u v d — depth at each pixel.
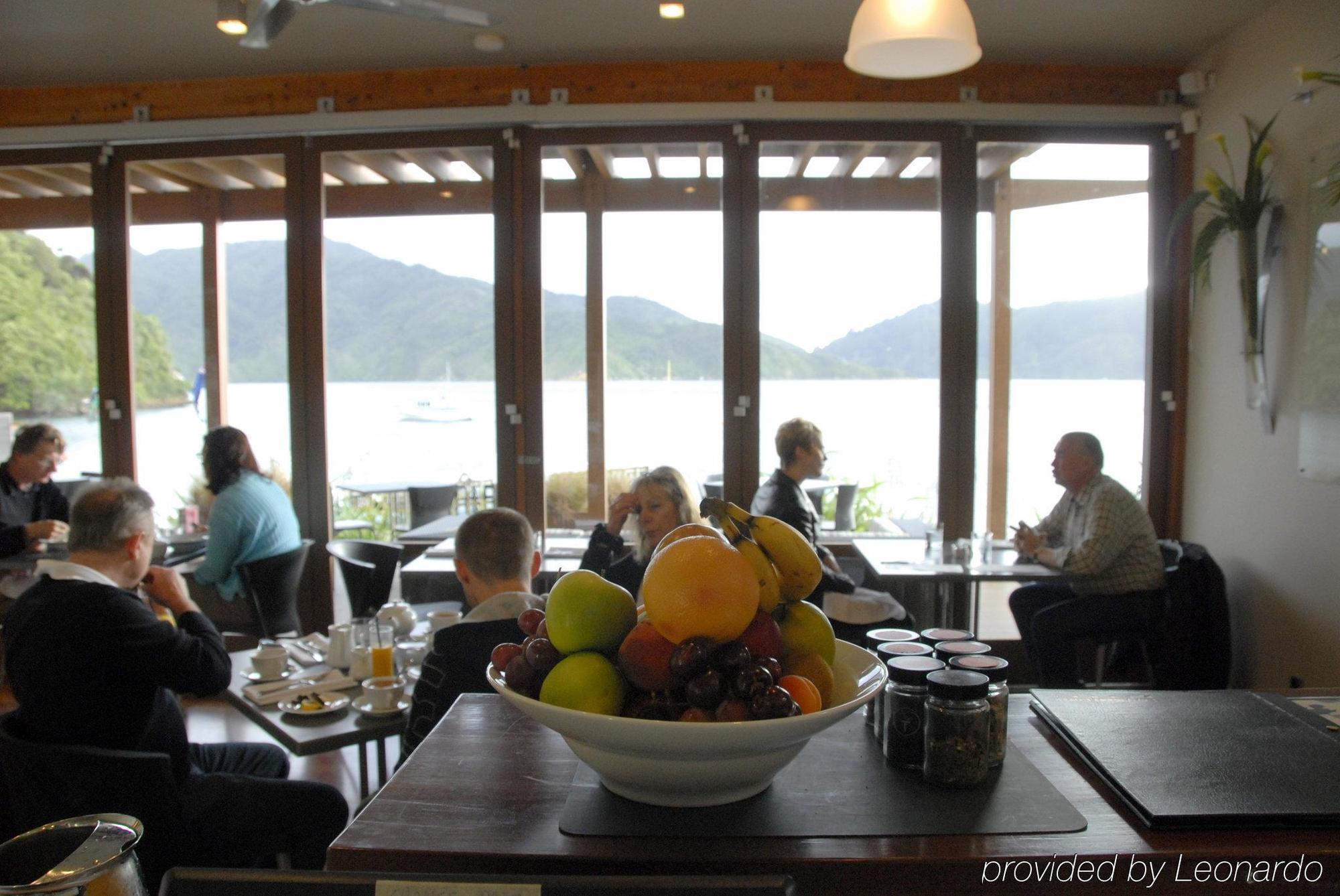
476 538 1.91
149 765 1.59
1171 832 0.84
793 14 3.33
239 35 3.15
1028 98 3.80
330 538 4.14
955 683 0.93
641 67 3.81
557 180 3.97
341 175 4.04
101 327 4.17
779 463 3.44
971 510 3.94
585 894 0.66
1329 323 2.96
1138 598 3.21
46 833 0.68
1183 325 3.87
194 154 4.06
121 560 1.85
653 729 0.74
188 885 0.67
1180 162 3.84
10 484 3.76
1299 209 3.13
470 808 0.89
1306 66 3.09
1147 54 3.70
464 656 1.60
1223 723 1.06
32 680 1.70
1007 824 0.85
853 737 1.08
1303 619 3.14
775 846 0.81
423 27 3.44
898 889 0.79
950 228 3.87
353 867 0.81
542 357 4.00
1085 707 1.12
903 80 3.79
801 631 0.87
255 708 1.99
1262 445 3.37
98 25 3.38
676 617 0.76
